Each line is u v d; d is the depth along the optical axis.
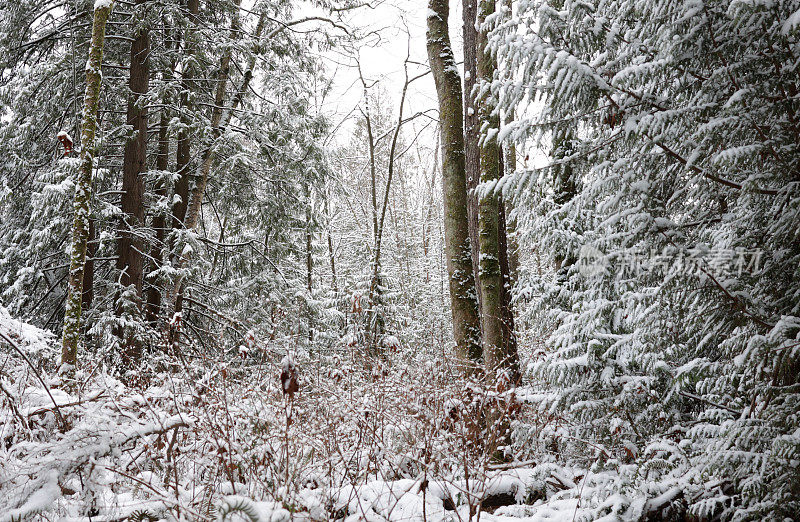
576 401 4.51
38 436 3.40
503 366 5.69
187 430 3.49
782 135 2.96
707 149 3.16
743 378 3.11
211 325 12.78
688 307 3.25
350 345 5.16
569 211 3.98
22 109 11.33
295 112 13.43
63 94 11.02
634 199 3.40
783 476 2.60
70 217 10.47
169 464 3.12
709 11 2.99
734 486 3.08
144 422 3.16
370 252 16.41
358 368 4.94
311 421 3.76
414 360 5.76
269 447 3.05
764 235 3.04
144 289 11.84
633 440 4.16
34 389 3.58
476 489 3.72
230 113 13.51
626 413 4.20
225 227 14.72
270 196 13.27
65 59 10.88
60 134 5.02
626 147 3.51
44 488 2.72
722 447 2.90
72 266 4.93
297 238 16.14
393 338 5.12
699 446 3.36
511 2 4.00
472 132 7.42
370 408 3.83
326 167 13.64
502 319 6.06
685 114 3.14
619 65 3.48
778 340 2.70
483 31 6.66
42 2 11.44
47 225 10.74
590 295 4.41
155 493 3.12
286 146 13.11
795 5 2.77
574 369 4.49
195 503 2.96
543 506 3.68
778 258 2.92
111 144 11.54
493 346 5.87
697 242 3.28
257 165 13.20
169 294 11.18
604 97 3.48
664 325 3.52
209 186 13.86
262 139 12.80
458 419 4.01
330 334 13.16
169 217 12.38
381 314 13.01
